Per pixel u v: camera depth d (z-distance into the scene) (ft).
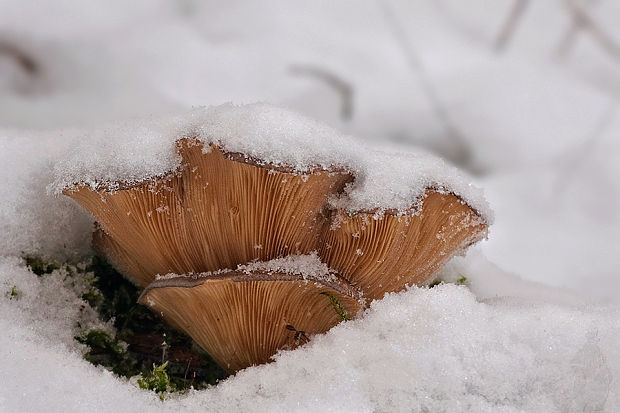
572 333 1.57
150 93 2.64
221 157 1.52
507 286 1.77
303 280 1.53
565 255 2.38
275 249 1.58
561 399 1.53
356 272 1.59
